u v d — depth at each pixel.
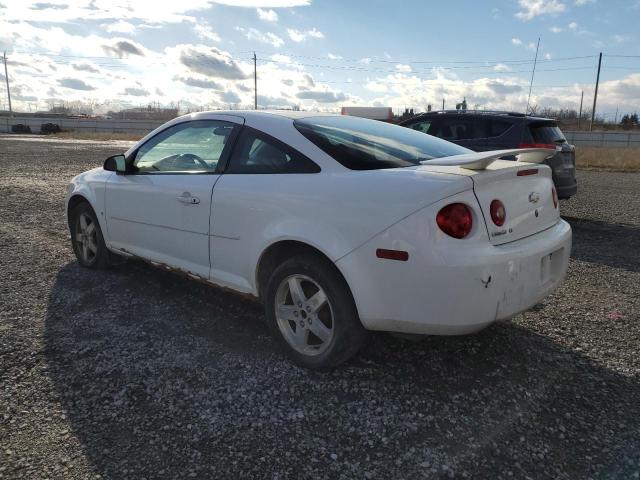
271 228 3.25
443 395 2.95
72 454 2.41
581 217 8.95
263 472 2.31
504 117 8.27
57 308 4.13
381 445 2.51
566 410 2.82
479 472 2.32
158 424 2.65
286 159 3.37
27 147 27.84
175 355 3.38
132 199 4.37
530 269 2.94
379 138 3.63
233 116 3.85
